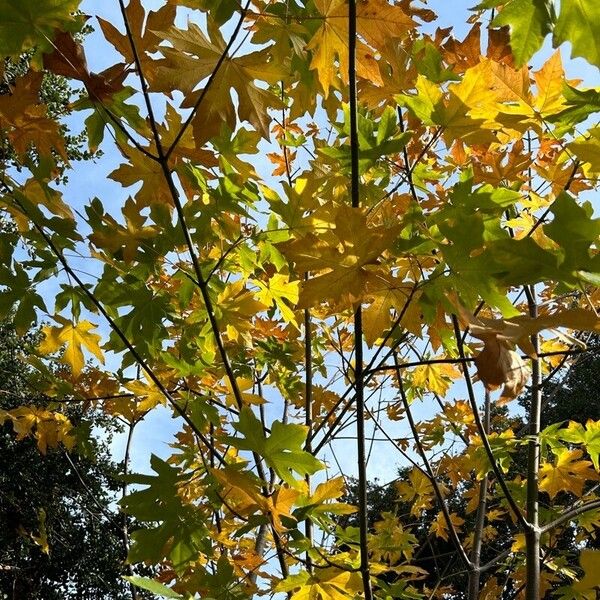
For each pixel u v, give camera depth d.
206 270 1.82
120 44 1.42
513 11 1.18
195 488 1.91
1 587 7.72
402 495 3.03
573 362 2.56
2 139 1.62
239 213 1.68
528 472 1.92
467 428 2.91
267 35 1.46
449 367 2.36
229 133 1.62
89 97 1.43
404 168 1.66
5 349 6.70
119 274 1.74
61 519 7.96
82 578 7.77
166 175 1.39
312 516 1.57
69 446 2.63
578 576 2.83
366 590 1.35
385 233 1.12
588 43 1.16
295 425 1.27
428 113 1.42
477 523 2.36
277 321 2.34
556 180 1.67
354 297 1.19
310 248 1.15
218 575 1.55
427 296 1.25
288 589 1.45
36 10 1.32
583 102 1.25
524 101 1.40
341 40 1.48
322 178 1.56
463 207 1.30
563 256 1.03
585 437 2.01
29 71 1.49
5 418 2.55
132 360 1.97
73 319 1.81
